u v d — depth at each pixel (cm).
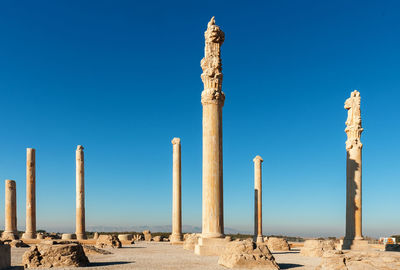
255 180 4341
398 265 1516
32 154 4359
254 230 4256
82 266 1691
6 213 4200
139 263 1805
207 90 2314
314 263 1909
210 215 2211
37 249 1708
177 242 3966
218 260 1802
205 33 2422
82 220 4453
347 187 2839
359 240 2708
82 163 4553
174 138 4297
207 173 2248
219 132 2295
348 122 2917
